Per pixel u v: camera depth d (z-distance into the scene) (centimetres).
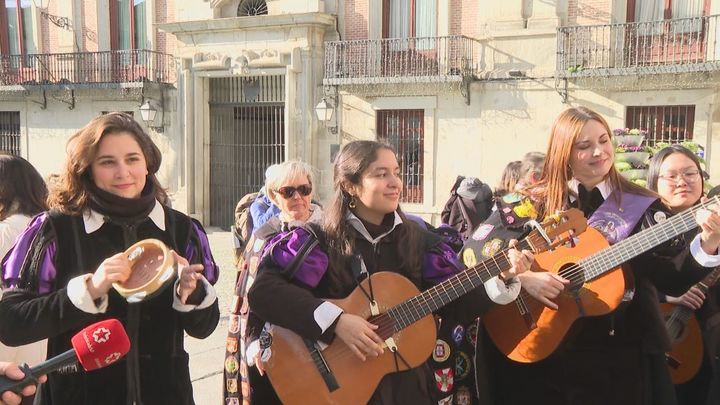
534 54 1263
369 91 1408
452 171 1356
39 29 1733
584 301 268
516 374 296
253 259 331
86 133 229
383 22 1417
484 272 259
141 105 1609
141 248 213
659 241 257
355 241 262
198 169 1580
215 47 1528
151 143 246
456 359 308
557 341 273
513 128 1291
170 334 239
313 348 253
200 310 235
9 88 1708
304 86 1448
